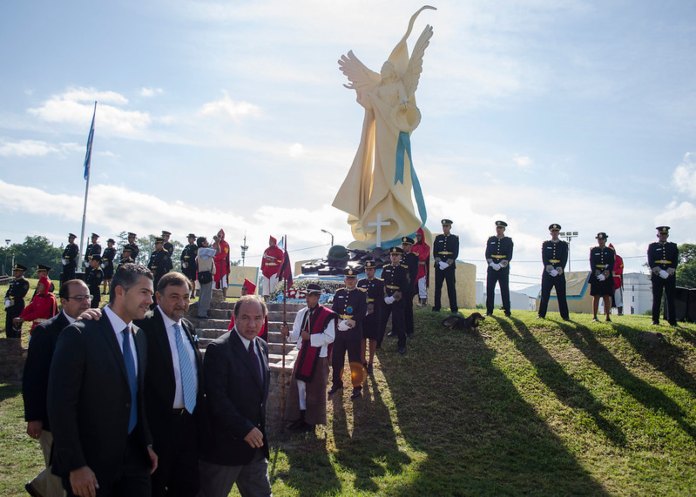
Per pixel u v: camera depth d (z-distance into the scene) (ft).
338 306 35.42
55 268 214.69
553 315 49.34
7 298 47.21
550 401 33.86
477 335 43.37
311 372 30.25
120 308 15.14
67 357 13.80
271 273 54.90
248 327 17.56
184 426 16.19
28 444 27.84
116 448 14.25
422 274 54.85
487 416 32.60
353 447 28.96
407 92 66.69
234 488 23.85
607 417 32.14
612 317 51.06
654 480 26.43
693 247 171.01
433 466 26.94
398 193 65.16
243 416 16.89
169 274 16.96
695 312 46.21
